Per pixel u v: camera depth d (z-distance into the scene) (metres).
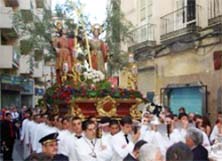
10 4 33.38
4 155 16.48
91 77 15.42
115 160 8.27
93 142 8.05
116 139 8.31
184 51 20.84
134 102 14.36
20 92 39.12
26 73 36.06
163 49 22.73
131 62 17.83
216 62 18.22
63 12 25.22
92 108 13.99
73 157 8.00
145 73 25.36
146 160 4.66
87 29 17.92
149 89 24.81
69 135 8.41
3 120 16.58
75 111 13.80
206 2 19.09
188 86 20.31
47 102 16.52
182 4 21.39
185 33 19.97
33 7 38.28
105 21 26.64
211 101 18.70
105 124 8.98
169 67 22.42
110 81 15.39
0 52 28.80
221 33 17.67
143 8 26.06
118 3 27.08
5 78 31.98
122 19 26.94
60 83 16.62
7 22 28.48
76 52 17.20
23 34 29.92
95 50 16.89
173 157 4.42
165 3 23.02
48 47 26.45
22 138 16.70
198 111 19.75
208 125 11.94
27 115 18.61
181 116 10.32
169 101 22.50
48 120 12.89
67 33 18.42
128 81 16.06
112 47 26.30
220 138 10.10
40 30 26.36
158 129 10.20
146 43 23.78
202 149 6.79
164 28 22.58
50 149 6.11
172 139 9.73
